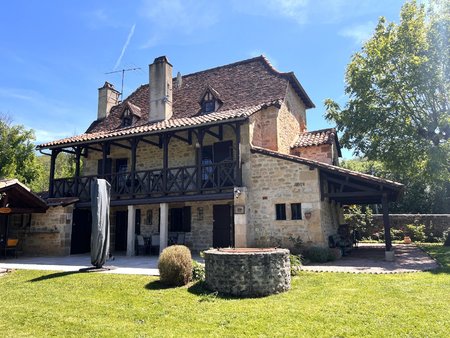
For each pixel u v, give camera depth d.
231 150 13.06
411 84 13.66
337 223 14.38
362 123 14.35
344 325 4.46
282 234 10.98
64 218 13.16
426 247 13.82
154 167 14.51
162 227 12.02
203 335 4.28
